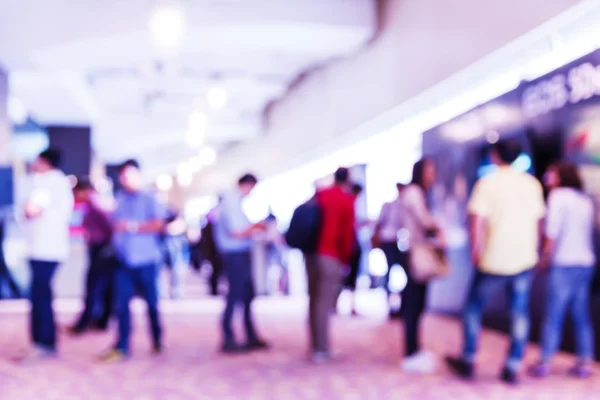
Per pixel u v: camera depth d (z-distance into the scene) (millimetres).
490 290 4395
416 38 7668
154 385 4316
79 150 14047
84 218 6566
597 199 5102
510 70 6359
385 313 8656
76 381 4422
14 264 9547
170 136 17156
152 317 5547
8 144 9234
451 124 7777
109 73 11633
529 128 6102
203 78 12141
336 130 10938
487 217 4348
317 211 5242
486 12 6141
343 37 8391
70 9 7762
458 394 4070
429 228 4797
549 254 4504
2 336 6379
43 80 10070
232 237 5559
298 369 4887
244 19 7770
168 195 27672
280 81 12750
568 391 4141
